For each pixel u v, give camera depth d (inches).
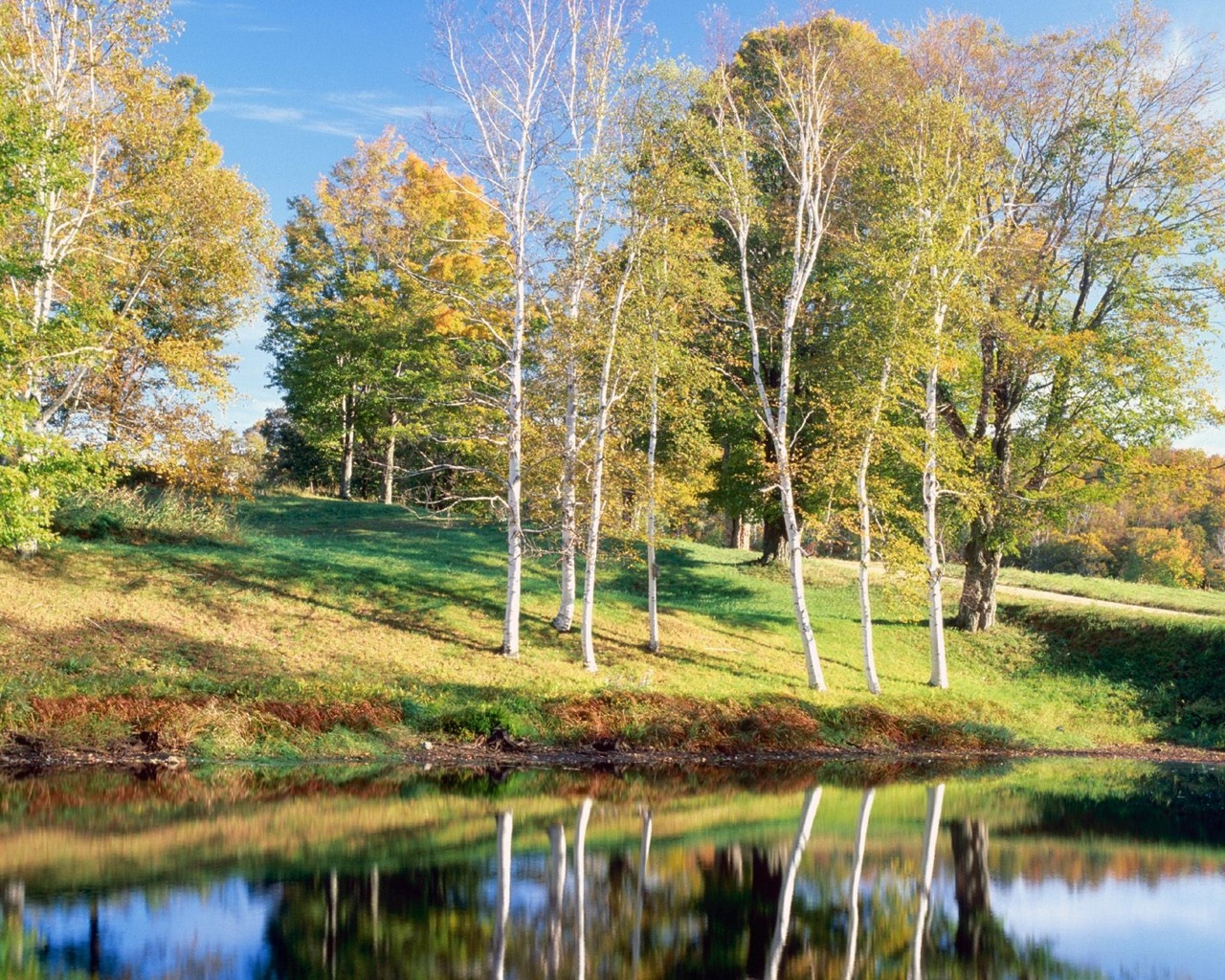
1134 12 1118.4
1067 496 1194.6
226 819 538.3
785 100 1096.8
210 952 335.0
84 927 356.5
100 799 577.9
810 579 1531.7
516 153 975.6
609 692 903.1
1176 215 1122.7
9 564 983.6
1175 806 692.1
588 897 421.7
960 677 1167.6
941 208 970.1
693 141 989.8
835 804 656.4
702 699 926.4
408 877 438.9
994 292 1147.9
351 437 1887.3
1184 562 2417.6
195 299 1050.7
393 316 1640.0
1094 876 491.2
